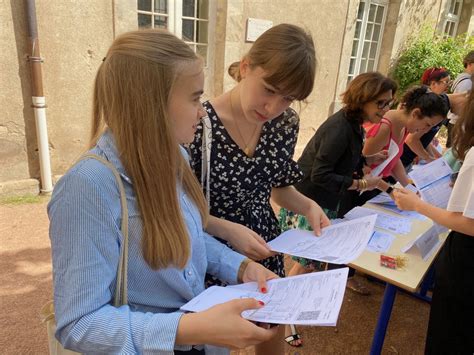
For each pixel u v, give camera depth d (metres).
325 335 2.53
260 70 1.20
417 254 1.83
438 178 1.91
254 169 1.44
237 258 1.24
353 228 1.47
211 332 0.82
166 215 0.89
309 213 1.61
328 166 2.29
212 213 1.47
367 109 2.20
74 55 3.91
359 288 2.99
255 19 5.28
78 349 0.81
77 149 4.18
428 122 2.53
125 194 0.86
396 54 8.27
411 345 2.50
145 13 4.51
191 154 1.36
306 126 6.72
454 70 8.26
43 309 1.02
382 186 2.49
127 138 0.84
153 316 0.84
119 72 0.83
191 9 4.93
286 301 1.04
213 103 1.40
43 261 2.96
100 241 0.80
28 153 3.92
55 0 3.67
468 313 1.57
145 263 0.90
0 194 3.81
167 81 0.84
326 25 6.27
